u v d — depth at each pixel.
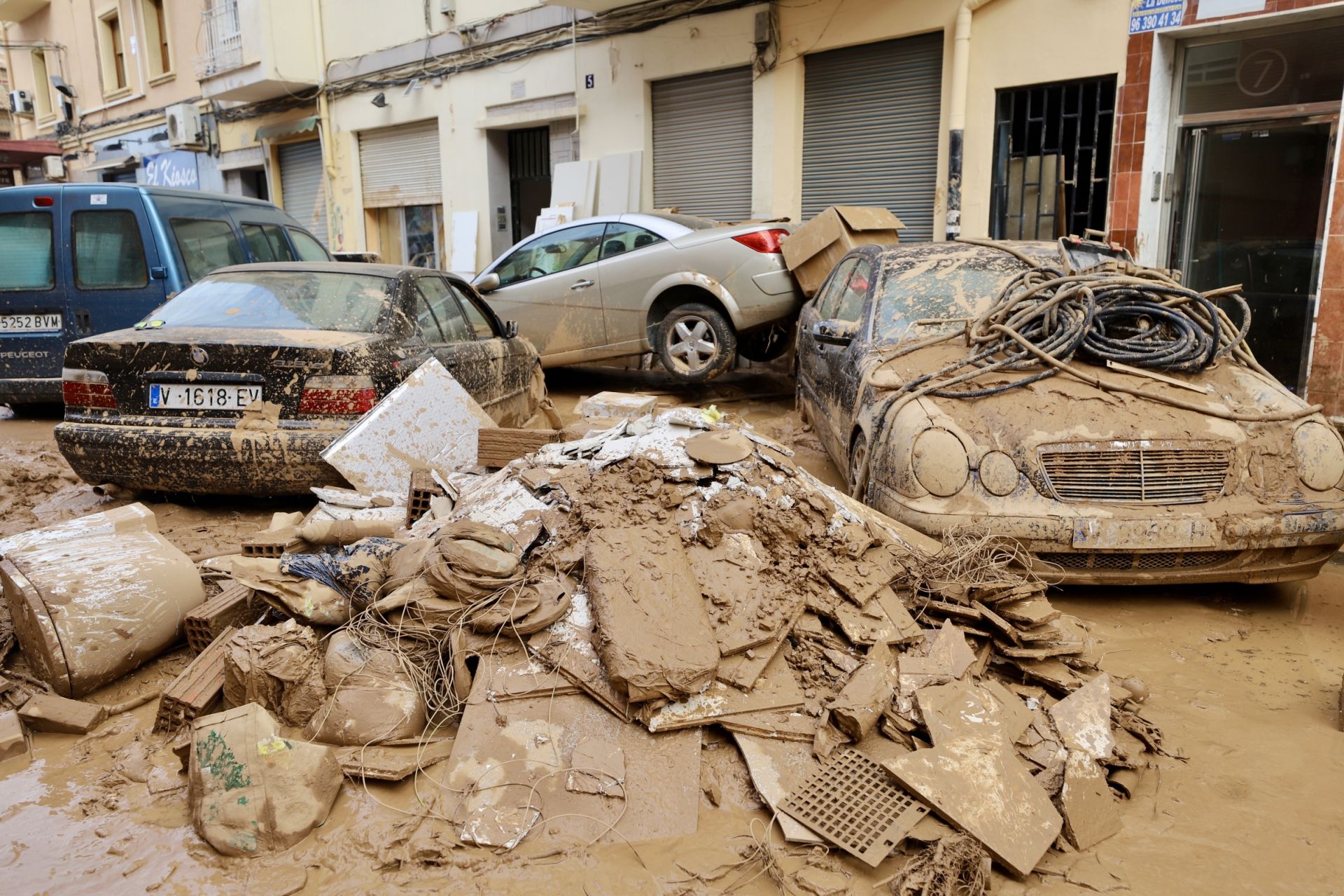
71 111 24.73
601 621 3.09
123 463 5.23
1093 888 2.45
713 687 3.08
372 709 3.04
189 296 5.93
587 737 2.92
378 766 2.84
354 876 2.46
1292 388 7.60
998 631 3.44
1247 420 4.20
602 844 2.57
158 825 2.65
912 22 9.23
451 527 3.60
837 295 6.71
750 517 3.65
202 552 4.71
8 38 27.50
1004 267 5.68
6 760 3.01
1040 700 3.22
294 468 5.09
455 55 14.27
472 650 3.20
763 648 3.22
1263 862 2.54
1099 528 3.92
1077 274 5.03
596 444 4.22
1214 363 4.68
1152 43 7.64
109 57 22.73
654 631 3.08
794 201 10.73
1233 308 7.89
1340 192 6.82
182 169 21.31
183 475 5.19
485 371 6.56
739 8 10.65
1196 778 2.95
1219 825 2.71
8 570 3.38
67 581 3.36
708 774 2.85
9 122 29.19
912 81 9.59
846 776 2.78
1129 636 4.01
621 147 12.34
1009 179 8.95
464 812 2.66
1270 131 7.45
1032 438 4.10
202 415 5.16
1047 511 3.97
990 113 8.87
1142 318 4.91
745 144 11.17
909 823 2.58
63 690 3.31
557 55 12.89
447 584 3.32
